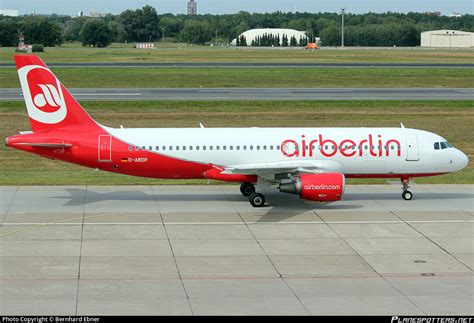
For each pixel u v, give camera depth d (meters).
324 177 84.44
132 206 88.19
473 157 127.94
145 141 88.50
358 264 65.62
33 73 86.69
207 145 88.94
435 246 71.56
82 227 77.94
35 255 67.50
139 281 60.41
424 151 90.81
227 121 163.38
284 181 85.25
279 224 79.94
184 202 90.75
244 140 89.38
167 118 167.12
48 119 87.75
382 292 57.97
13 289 58.03
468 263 66.06
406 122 164.00
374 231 77.25
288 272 63.16
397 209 87.56
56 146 87.00
